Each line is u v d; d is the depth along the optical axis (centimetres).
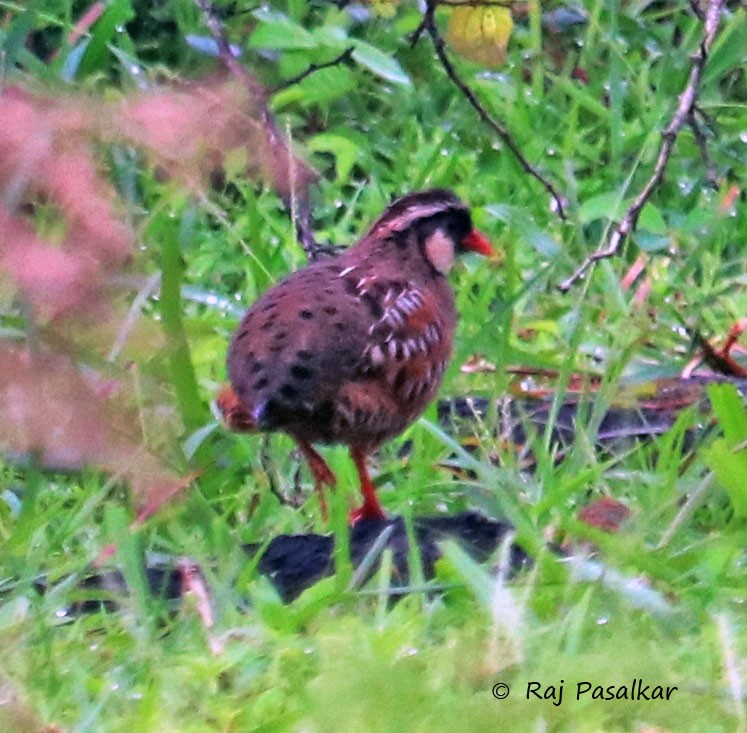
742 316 1354
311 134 1639
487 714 702
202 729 707
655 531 962
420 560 923
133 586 854
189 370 1071
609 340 1283
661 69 1634
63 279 898
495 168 1565
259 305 996
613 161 1529
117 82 1517
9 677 753
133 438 953
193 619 851
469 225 1098
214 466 1099
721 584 865
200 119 1069
